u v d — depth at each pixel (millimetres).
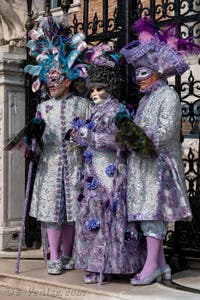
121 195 5250
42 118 5867
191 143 7484
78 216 5410
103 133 5297
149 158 5082
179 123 5211
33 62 6930
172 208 5113
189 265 6246
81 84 5859
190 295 4867
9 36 7488
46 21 6000
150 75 5348
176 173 5184
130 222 5266
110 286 5180
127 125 5016
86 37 6738
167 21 6168
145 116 5266
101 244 5223
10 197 7074
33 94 7152
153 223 5160
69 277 5578
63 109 5812
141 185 5133
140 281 5164
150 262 5207
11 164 7082
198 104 6492
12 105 7082
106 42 6582
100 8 10922
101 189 5285
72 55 5789
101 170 5320
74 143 5512
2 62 6957
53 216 5668
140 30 5523
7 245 7004
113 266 5180
